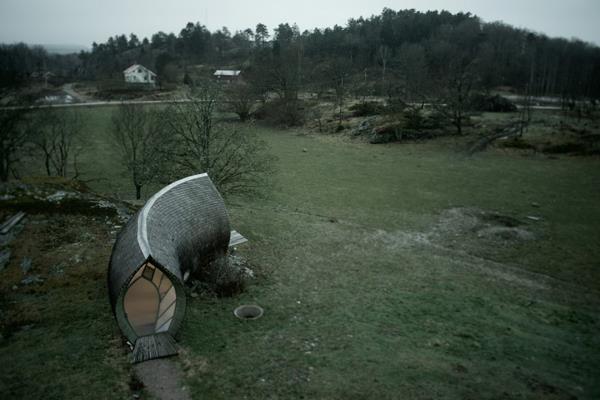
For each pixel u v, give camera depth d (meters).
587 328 23.48
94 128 80.19
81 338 19.45
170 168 37.44
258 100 110.62
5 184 31.84
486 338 21.47
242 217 39.91
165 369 17.55
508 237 36.78
